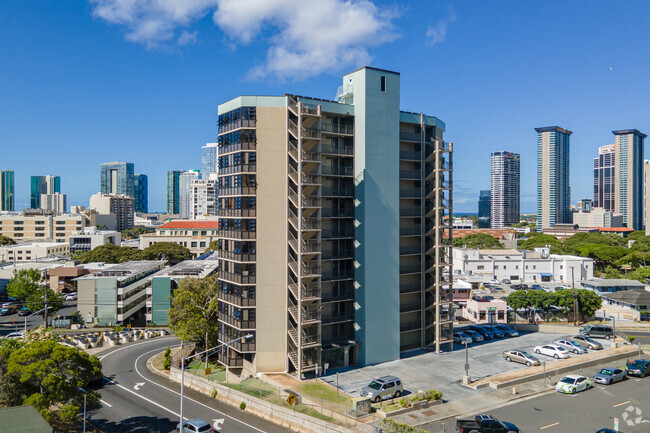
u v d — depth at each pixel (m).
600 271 189.25
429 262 77.75
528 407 55.28
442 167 77.88
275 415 55.16
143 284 125.38
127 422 54.84
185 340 84.56
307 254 62.97
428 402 55.12
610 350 77.75
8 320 117.06
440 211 76.19
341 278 69.00
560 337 86.44
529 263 157.62
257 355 64.56
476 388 60.53
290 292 64.94
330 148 69.12
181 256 193.75
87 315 111.75
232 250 66.19
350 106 69.94
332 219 70.06
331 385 60.88
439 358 73.06
